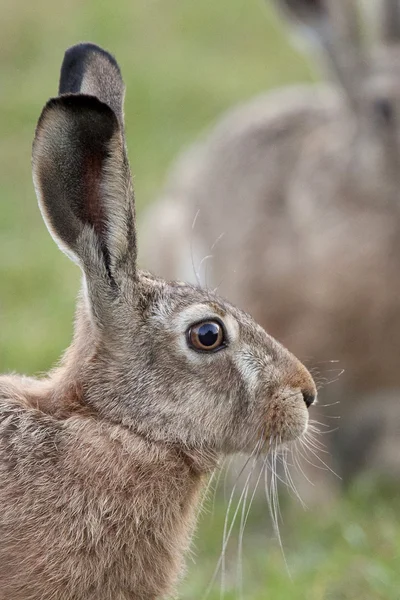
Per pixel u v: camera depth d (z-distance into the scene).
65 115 12.45
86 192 12.96
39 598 12.98
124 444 13.24
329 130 23.08
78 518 13.02
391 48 22.62
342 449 23.38
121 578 13.31
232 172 24.09
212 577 17.25
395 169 21.53
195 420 13.45
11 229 33.59
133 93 42.69
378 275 21.69
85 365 13.48
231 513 21.09
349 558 18.86
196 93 43.09
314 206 22.34
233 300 23.14
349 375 22.39
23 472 13.01
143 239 26.02
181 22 51.59
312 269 22.00
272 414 13.65
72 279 30.19
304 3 23.66
